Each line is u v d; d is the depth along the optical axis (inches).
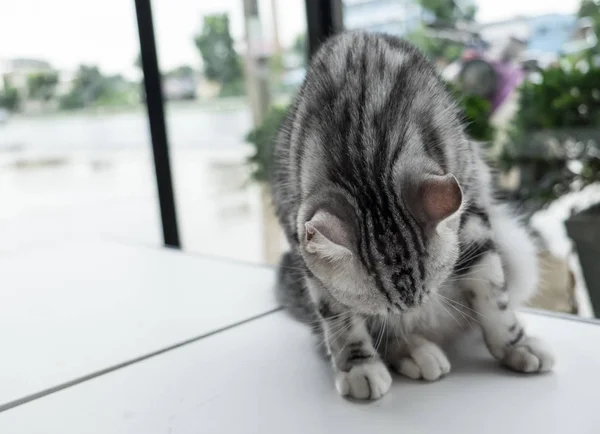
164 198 38.7
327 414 14.4
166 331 20.9
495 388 15.0
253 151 43.1
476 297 16.4
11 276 30.8
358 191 15.4
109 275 29.6
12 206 42.9
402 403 14.7
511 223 21.0
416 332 17.7
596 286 27.5
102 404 15.9
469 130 20.9
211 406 15.2
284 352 18.3
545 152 31.8
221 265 30.1
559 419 13.3
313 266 15.3
